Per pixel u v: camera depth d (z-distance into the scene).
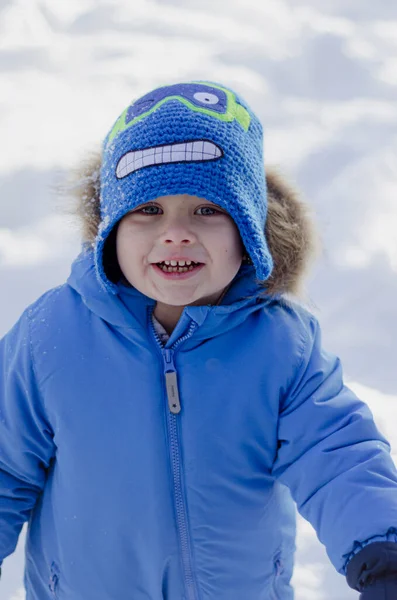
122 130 1.97
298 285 2.10
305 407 1.97
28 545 2.22
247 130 2.00
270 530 2.12
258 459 2.02
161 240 1.90
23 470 2.11
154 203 1.92
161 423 1.99
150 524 2.00
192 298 1.93
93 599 2.09
